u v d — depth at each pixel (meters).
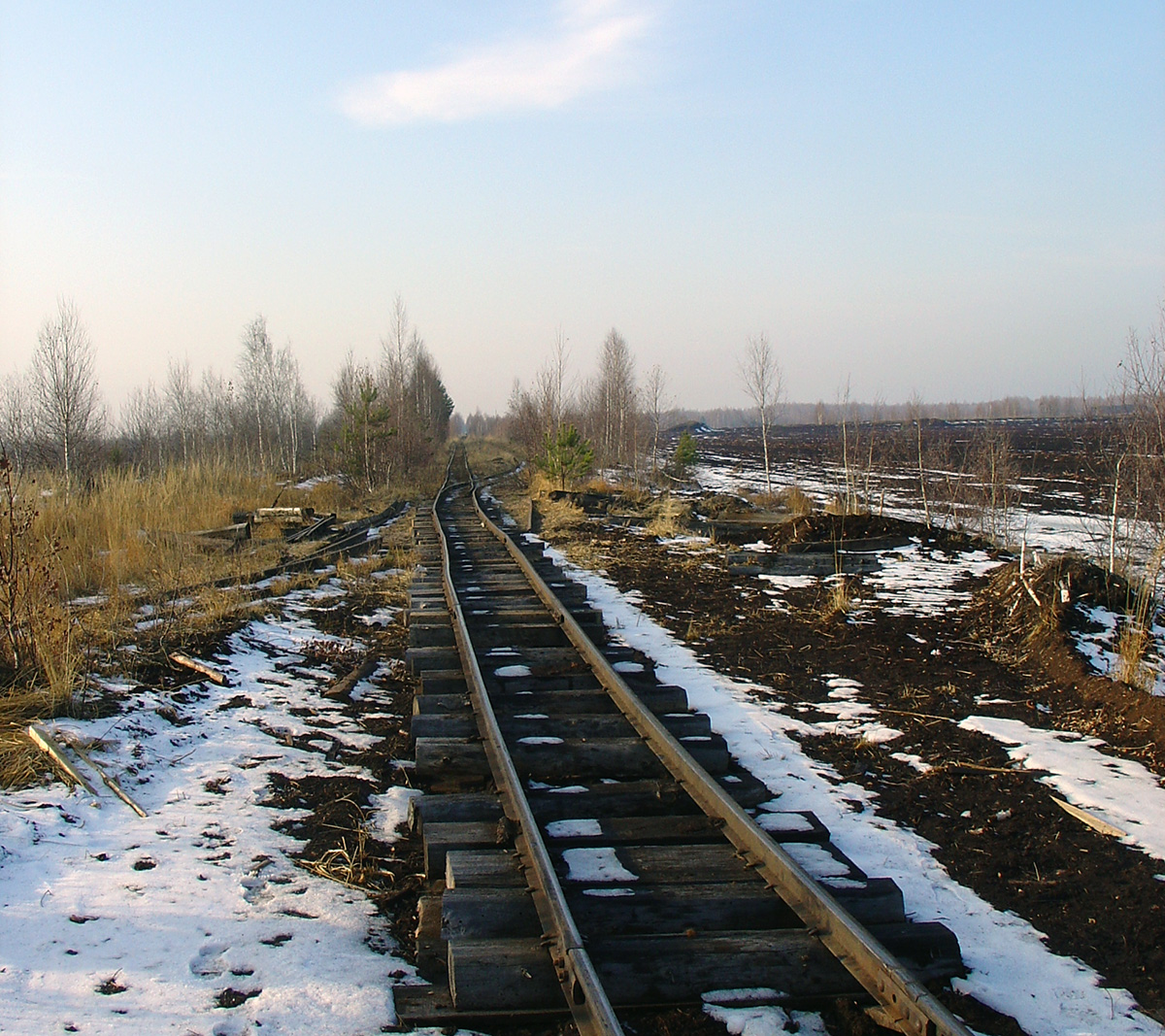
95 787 5.70
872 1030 3.59
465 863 4.62
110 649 8.45
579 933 3.99
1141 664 8.47
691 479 38.62
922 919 4.62
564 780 6.31
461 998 3.74
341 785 6.27
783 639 10.62
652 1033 3.64
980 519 19.53
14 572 8.19
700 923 4.34
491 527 20.95
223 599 10.95
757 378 29.84
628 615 12.18
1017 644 9.86
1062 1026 3.77
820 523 16.47
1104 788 6.29
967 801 6.19
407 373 54.62
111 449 31.48
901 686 8.73
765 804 5.96
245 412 48.06
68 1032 3.37
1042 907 4.82
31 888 4.43
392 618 12.16
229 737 7.04
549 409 39.62
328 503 28.19
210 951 4.10
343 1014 3.68
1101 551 12.79
